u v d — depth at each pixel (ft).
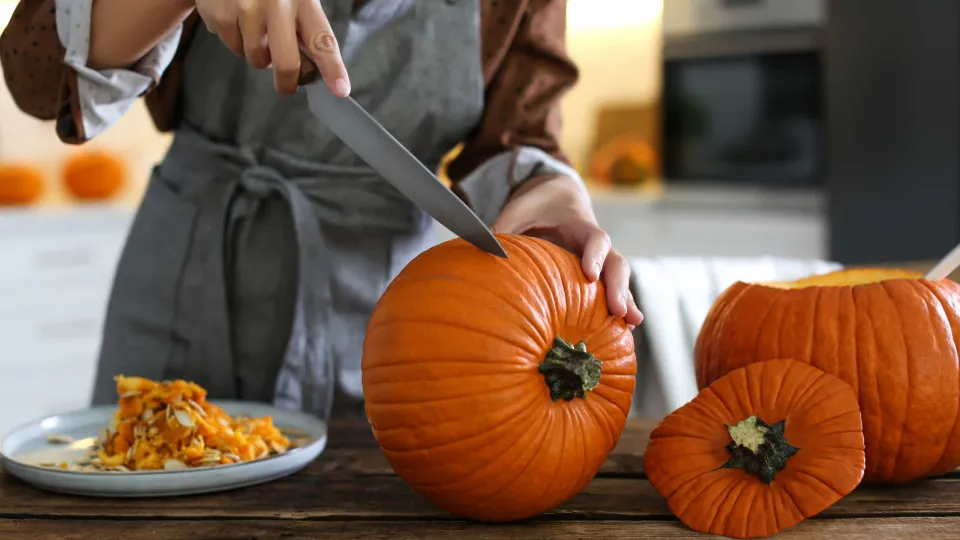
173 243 3.55
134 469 2.55
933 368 2.32
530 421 2.09
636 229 9.97
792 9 9.06
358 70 3.41
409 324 2.12
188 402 2.66
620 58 11.85
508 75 3.54
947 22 8.40
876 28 8.71
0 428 9.04
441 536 2.14
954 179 8.52
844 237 9.07
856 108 8.88
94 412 3.00
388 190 3.49
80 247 9.54
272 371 3.62
